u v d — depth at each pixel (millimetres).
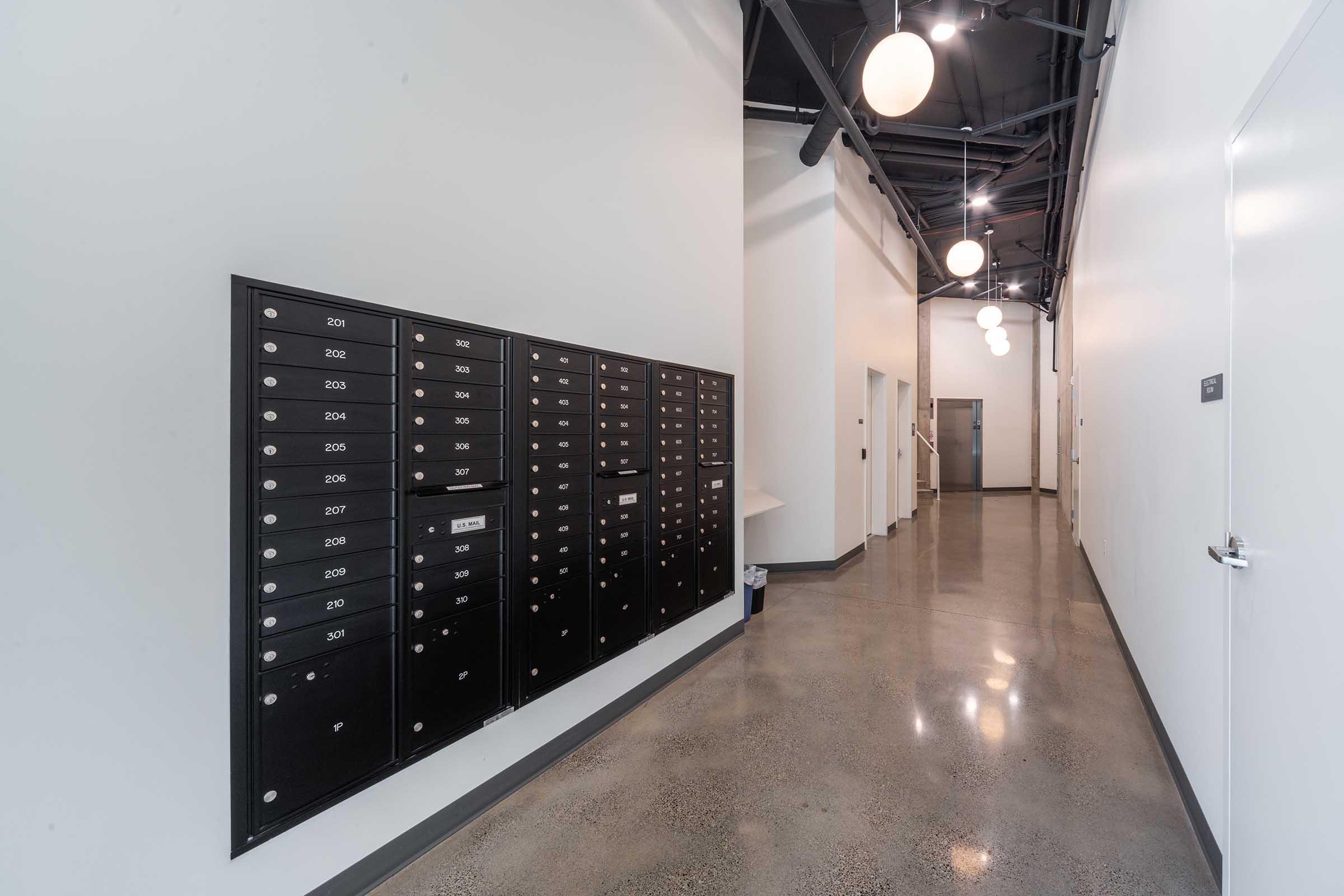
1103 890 1359
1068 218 5203
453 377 1539
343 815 1323
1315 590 934
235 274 1121
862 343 5281
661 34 2465
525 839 1557
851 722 2178
